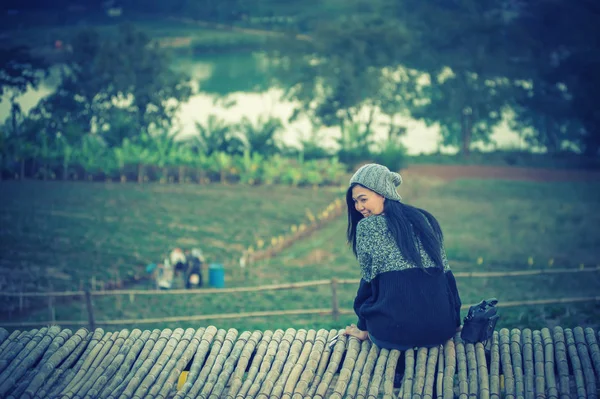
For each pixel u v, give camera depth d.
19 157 26.81
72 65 31.06
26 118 29.86
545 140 30.00
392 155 27.89
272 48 31.41
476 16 30.83
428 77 31.11
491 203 23.39
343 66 30.27
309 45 31.20
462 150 30.00
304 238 20.06
